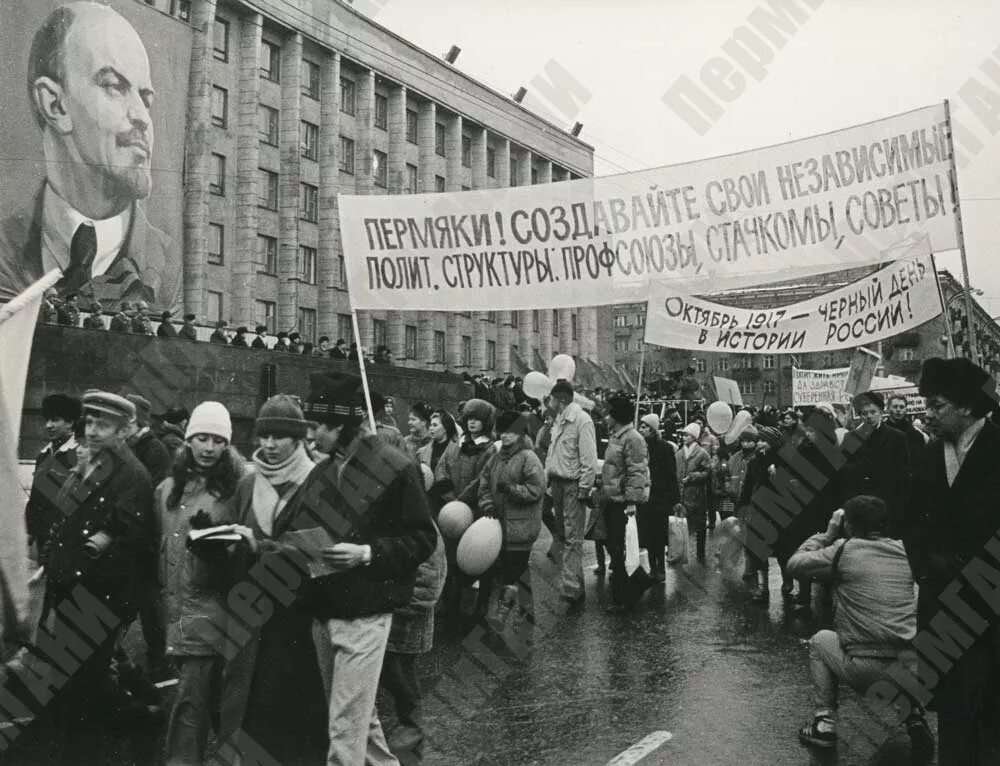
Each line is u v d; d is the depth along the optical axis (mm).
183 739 4398
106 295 28625
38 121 26953
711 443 16984
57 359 16844
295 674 4027
